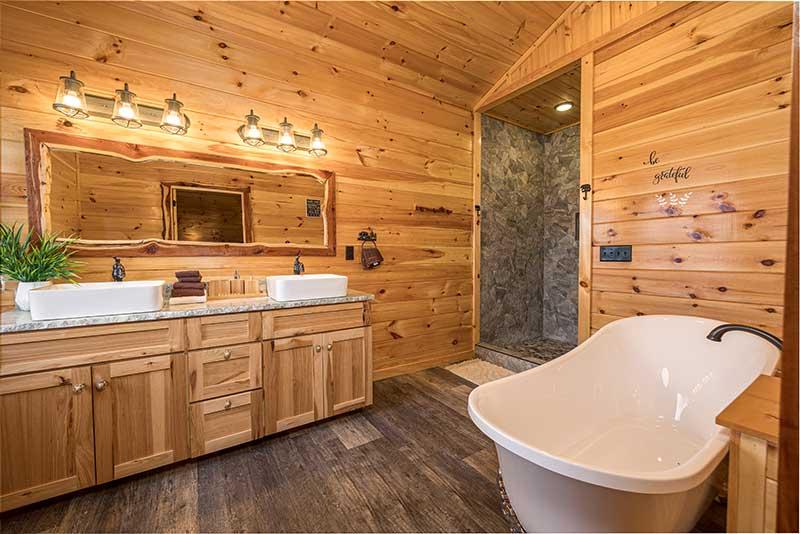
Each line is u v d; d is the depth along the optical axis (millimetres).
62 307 1385
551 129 3904
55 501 1399
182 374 1599
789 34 1594
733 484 864
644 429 1728
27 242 1575
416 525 1310
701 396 1681
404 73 2705
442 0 2203
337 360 2061
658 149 2029
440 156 3086
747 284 1726
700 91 1862
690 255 1914
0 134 1618
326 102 2480
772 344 1464
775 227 1640
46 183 1686
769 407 931
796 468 513
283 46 2188
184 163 2014
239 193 2182
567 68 2535
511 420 1360
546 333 4047
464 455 1749
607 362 1852
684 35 1915
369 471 1619
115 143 1837
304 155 2408
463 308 3307
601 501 854
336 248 2557
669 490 791
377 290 2771
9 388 1281
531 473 966
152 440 1541
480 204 3391
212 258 2107
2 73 1615
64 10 1697
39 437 1335
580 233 2422
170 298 1748
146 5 1799
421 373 2963
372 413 2205
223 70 2102
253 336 1775
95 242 1801
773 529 790
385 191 2779
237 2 1922
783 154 1614
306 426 2021
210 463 1671
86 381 1404
